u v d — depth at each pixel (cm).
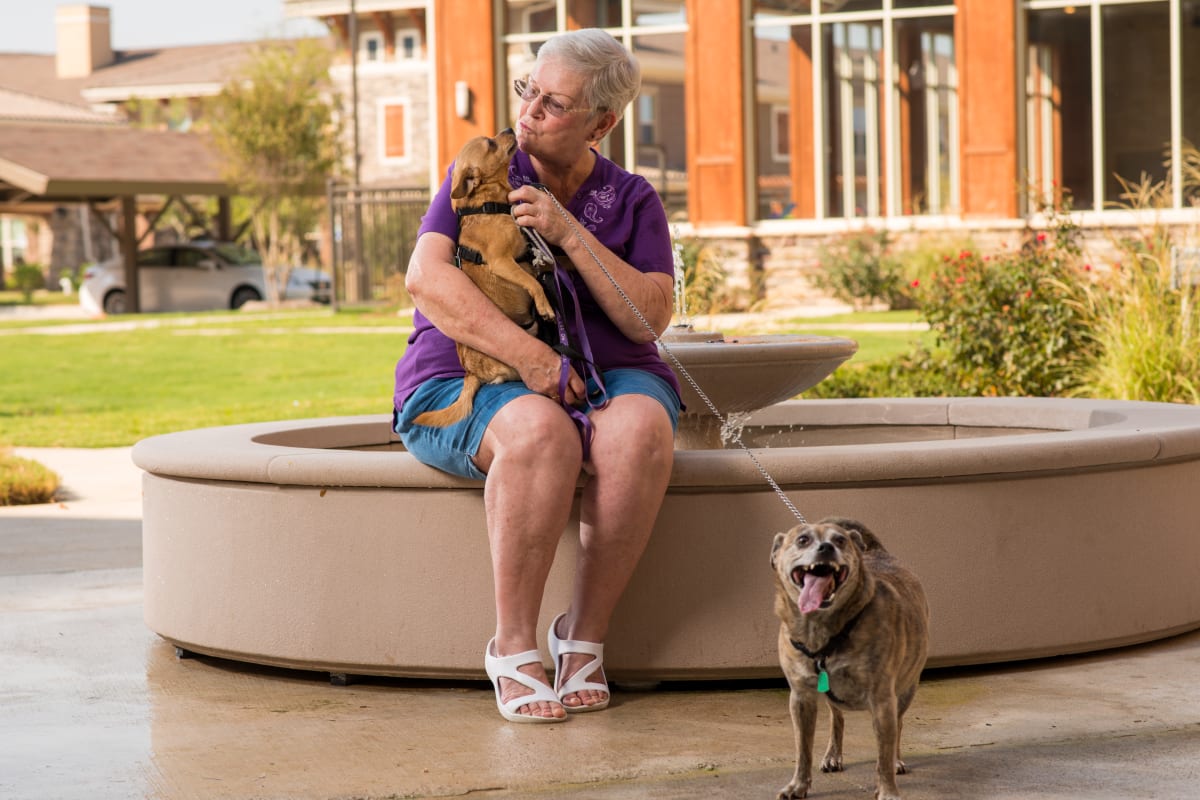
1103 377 916
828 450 390
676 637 388
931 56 1897
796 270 1928
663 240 405
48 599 554
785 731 355
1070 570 408
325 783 319
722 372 468
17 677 429
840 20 1930
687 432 515
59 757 344
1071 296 977
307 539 405
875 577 309
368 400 1289
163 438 468
